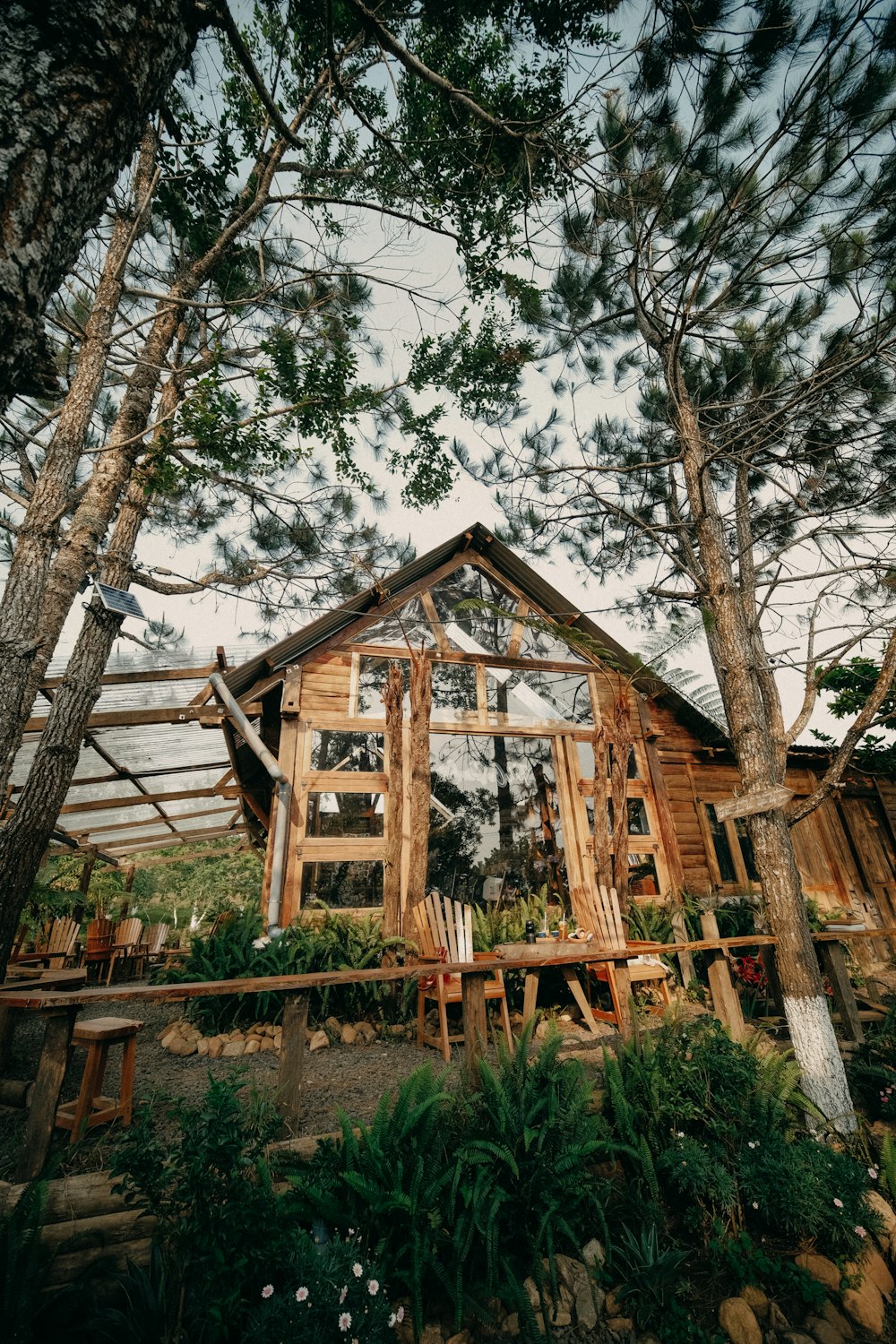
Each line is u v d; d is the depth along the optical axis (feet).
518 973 23.65
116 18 4.87
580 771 31.94
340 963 21.48
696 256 20.24
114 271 17.76
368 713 28.73
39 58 4.51
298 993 12.69
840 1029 21.34
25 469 21.43
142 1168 8.86
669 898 30.40
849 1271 11.73
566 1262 11.08
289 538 28.58
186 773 37.47
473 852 34.04
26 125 4.36
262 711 26.48
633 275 22.57
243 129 21.63
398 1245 10.16
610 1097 13.98
